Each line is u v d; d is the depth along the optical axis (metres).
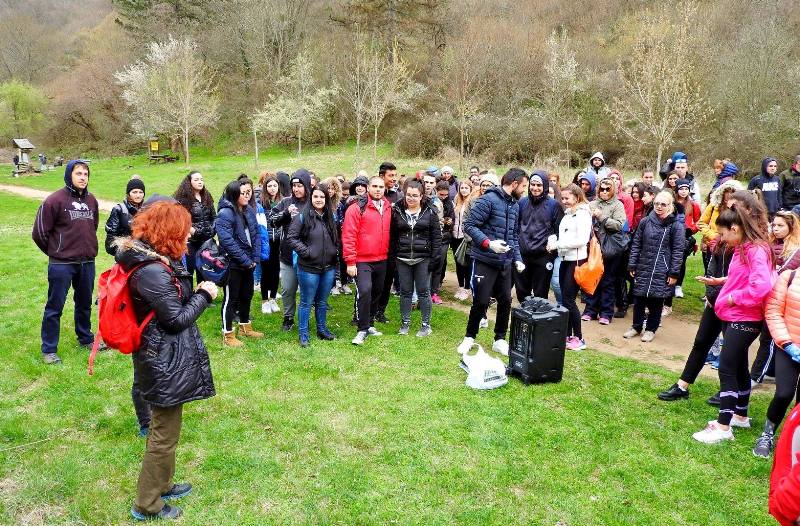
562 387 5.25
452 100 30.20
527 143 26.38
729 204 4.31
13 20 53.84
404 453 4.07
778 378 4.02
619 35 33.81
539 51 31.34
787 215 4.80
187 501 3.52
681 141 21.75
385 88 30.80
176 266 3.25
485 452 4.11
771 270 4.10
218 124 40.28
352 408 4.75
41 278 9.16
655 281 6.47
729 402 4.29
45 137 42.66
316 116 34.94
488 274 5.82
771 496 2.14
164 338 3.14
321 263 6.11
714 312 4.79
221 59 42.09
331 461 3.96
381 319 7.30
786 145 18.89
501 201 5.73
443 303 8.39
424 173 8.53
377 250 6.38
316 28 42.22
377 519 3.38
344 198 7.99
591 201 7.54
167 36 41.81
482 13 40.38
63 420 4.48
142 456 3.99
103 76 42.09
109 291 3.03
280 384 5.22
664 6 28.53
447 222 8.23
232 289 6.08
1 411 4.62
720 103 21.30
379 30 37.16
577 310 6.30
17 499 3.50
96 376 5.29
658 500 3.61
